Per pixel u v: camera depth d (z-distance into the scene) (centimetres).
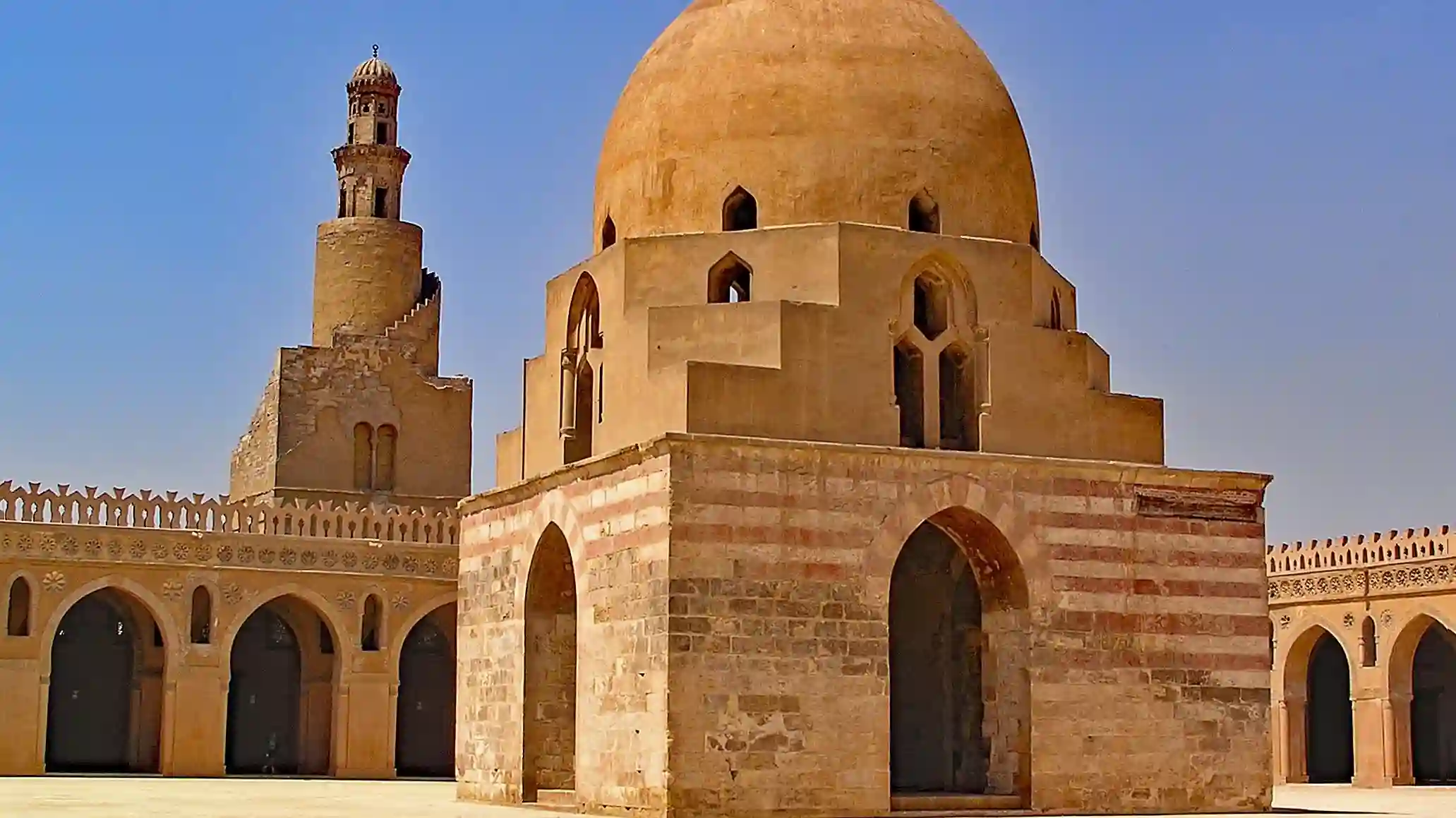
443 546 5772
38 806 3559
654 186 3431
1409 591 5406
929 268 3309
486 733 3678
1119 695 3250
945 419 3334
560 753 3550
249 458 6719
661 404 3134
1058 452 3319
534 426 3669
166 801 3797
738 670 2975
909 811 3109
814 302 3206
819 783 3006
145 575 5356
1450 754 5956
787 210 3319
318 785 4869
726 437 3011
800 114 3350
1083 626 3241
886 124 3362
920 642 3650
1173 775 3269
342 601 5622
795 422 3123
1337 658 6178
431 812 3300
